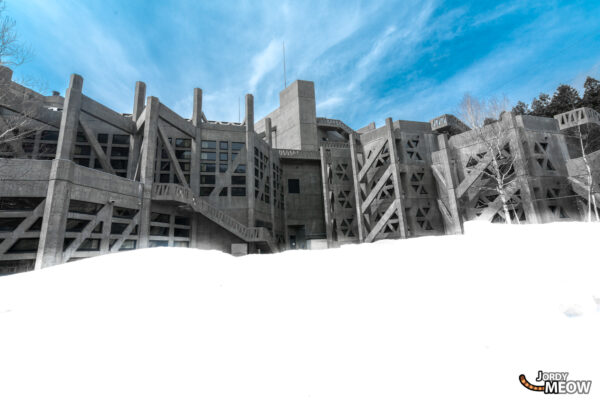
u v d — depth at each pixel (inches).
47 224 619.2
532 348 95.7
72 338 112.3
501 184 924.0
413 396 76.7
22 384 82.3
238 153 1238.3
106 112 955.3
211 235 1069.1
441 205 1170.6
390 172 1187.3
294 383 84.2
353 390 80.0
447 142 1135.0
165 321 129.0
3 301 153.9
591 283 140.3
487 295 141.3
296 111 1701.5
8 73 838.5
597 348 92.1
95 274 196.9
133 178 1032.8
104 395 78.0
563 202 987.3
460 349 98.0
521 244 223.5
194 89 1226.6
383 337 109.5
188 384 83.7
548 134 1067.9
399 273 189.8
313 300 153.8
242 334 117.0
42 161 649.6
